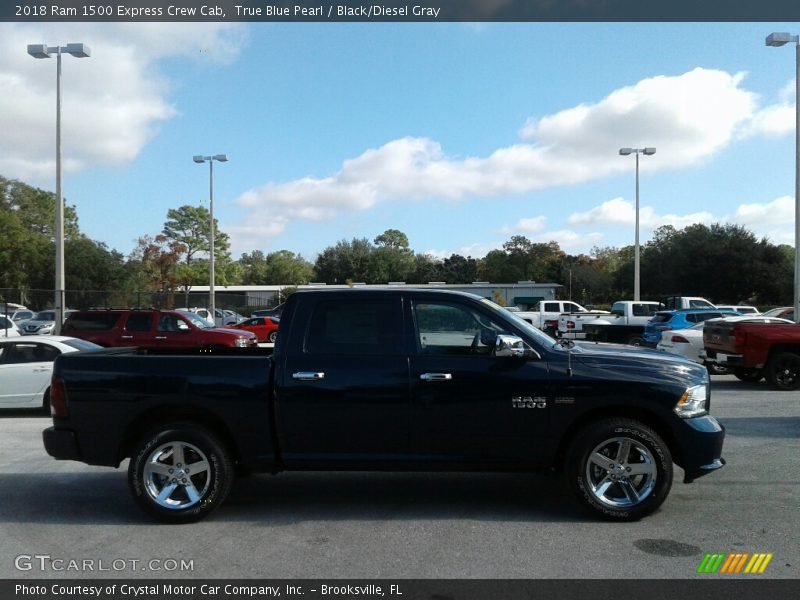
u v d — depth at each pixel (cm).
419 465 563
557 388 553
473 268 9819
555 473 605
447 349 572
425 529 546
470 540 518
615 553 487
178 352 702
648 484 551
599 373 554
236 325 3141
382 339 574
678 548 496
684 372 563
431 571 457
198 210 6975
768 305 5222
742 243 5147
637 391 550
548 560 474
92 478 735
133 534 543
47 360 1196
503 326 577
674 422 551
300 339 577
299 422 564
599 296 7100
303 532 542
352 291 589
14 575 461
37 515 598
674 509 592
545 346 572
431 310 582
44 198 6756
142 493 564
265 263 10569
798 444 859
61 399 582
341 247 10162
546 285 6406
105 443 578
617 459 556
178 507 565
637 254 3662
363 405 560
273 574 456
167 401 570
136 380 572
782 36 2309
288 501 631
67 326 1866
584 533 531
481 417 557
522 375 556
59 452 582
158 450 569
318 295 588
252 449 570
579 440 554
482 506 609
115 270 5281
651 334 2239
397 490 666
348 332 579
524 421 556
